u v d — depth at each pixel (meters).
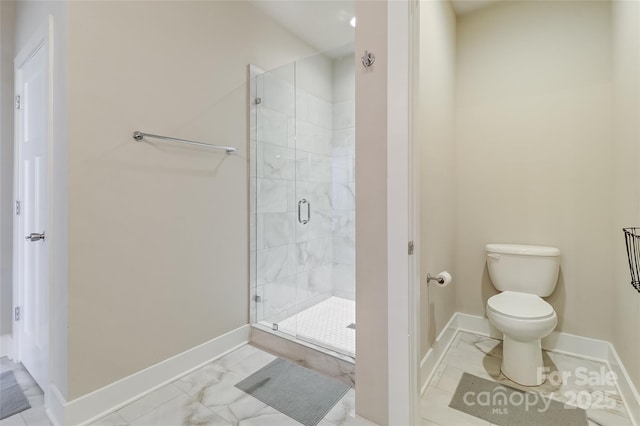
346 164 2.89
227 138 2.20
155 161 1.78
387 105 1.30
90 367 1.52
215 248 2.13
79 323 1.48
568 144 2.14
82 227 1.49
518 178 2.31
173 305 1.87
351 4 2.39
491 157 2.41
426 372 1.80
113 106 1.59
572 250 2.13
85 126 1.49
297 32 2.75
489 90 2.41
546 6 2.21
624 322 1.69
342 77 2.87
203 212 2.05
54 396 1.52
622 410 1.57
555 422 1.49
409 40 1.25
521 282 2.13
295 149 2.70
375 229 1.36
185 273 1.94
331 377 1.88
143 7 1.72
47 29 1.59
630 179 1.60
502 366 1.94
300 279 2.77
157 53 1.78
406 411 1.30
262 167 2.46
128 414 1.55
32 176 1.84
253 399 1.67
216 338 2.12
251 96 2.37
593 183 2.06
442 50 2.14
